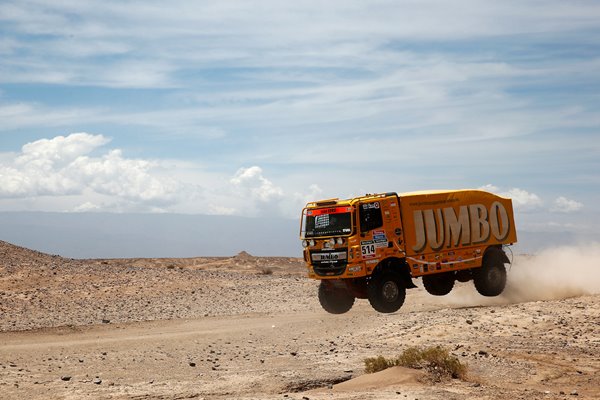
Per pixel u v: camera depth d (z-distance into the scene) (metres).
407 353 13.89
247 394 11.84
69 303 30.58
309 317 25.42
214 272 43.78
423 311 24.33
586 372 14.61
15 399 11.25
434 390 12.09
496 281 26.81
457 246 25.84
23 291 32.66
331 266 24.27
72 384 12.60
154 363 15.42
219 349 17.88
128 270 40.47
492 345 17.53
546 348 17.12
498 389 12.60
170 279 38.34
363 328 21.31
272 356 16.20
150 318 26.31
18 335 21.39
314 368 14.19
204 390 12.06
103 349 18.17
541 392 12.56
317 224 24.66
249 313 27.81
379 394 11.63
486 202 26.91
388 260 24.44
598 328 20.00
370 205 24.02
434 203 25.47
